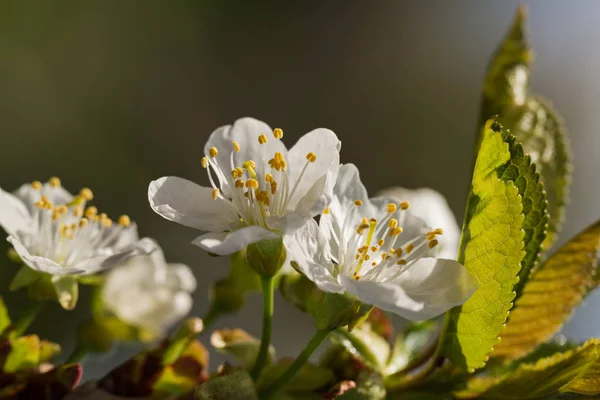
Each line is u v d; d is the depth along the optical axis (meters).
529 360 0.26
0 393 0.25
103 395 0.25
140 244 0.26
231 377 0.24
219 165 0.25
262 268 0.24
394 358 0.26
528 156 0.23
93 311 0.28
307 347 0.24
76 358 0.28
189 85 0.67
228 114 0.69
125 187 0.60
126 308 0.28
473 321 0.24
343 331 0.25
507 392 0.24
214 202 0.25
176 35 0.68
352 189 0.25
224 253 0.23
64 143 0.60
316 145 0.25
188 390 0.25
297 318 0.49
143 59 0.66
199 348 0.26
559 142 0.27
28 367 0.25
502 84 0.27
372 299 0.23
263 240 0.24
